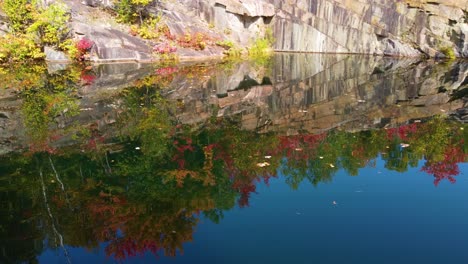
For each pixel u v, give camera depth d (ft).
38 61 66.80
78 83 48.01
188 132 28.89
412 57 81.66
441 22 79.61
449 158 23.56
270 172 21.58
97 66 62.85
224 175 20.98
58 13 65.51
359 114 34.35
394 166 22.48
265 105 37.68
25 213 17.02
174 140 26.96
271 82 50.62
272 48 87.71
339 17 85.30
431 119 32.42
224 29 83.05
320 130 29.50
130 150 24.95
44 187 19.57
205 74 56.59
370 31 84.69
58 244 14.78
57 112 34.09
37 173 21.29
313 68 64.34
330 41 86.79
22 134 28.09
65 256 14.07
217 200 18.10
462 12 78.28
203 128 29.99
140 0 72.02
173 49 72.08
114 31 70.23
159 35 74.90
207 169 21.84
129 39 70.44
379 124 31.17
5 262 13.79
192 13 83.41
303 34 87.15
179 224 16.02
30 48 64.75
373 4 83.46
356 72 59.82
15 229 15.76
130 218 16.48
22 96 40.40
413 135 28.22
